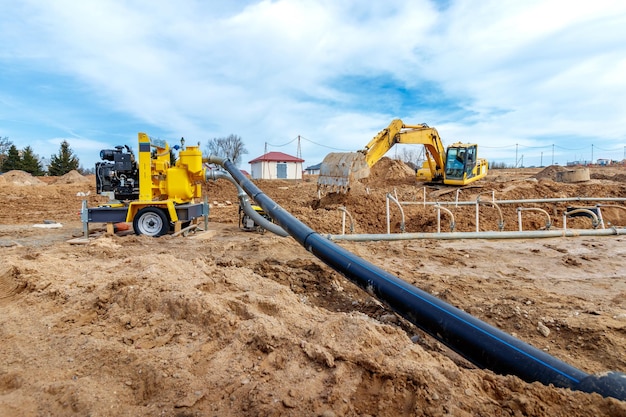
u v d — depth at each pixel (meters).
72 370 2.70
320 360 2.66
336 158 14.82
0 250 7.82
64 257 6.68
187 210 9.80
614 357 3.72
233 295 3.96
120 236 9.83
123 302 3.67
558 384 2.33
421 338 4.38
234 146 56.09
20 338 3.18
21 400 2.38
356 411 2.21
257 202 7.11
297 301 4.23
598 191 18.08
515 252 8.15
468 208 14.11
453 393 2.20
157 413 2.27
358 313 4.37
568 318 4.50
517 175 36.59
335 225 11.46
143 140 9.48
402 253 7.96
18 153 48.97
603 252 8.17
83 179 36.59
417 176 23.00
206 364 2.75
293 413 2.18
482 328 2.83
